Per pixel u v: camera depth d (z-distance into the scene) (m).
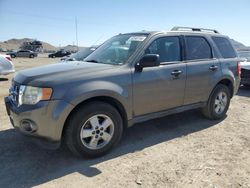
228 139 5.11
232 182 3.62
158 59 4.45
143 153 4.45
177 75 5.08
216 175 3.79
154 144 4.81
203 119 6.28
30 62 34.56
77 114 3.97
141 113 4.73
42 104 3.78
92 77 4.12
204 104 5.84
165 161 4.18
